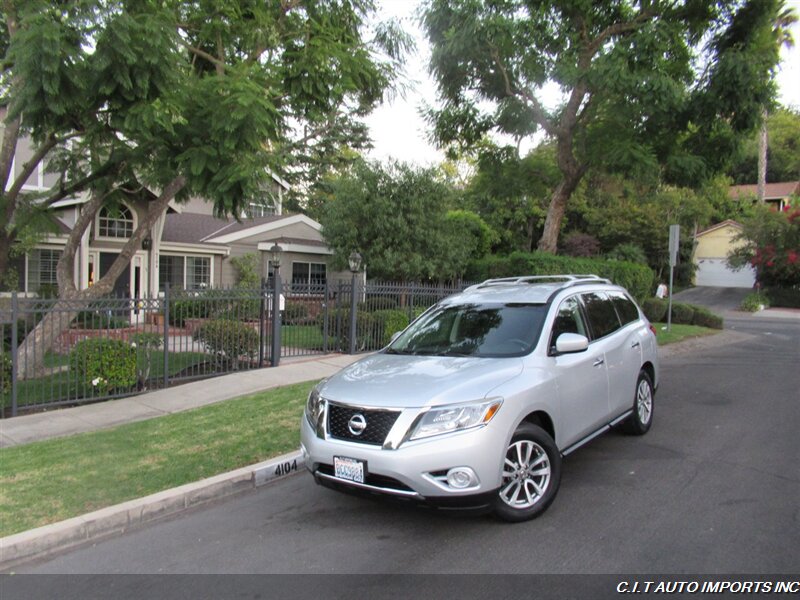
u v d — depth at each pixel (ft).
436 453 12.76
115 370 28.04
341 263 65.16
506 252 112.78
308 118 35.53
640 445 20.71
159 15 25.20
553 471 14.74
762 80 46.96
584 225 130.52
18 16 24.79
